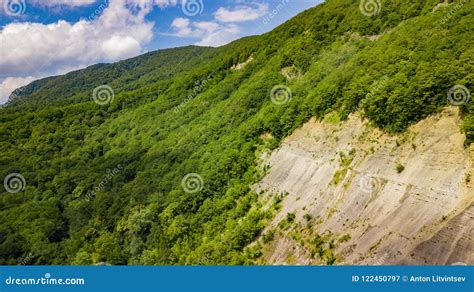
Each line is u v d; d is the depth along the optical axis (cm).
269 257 3716
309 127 5088
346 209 3438
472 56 3356
